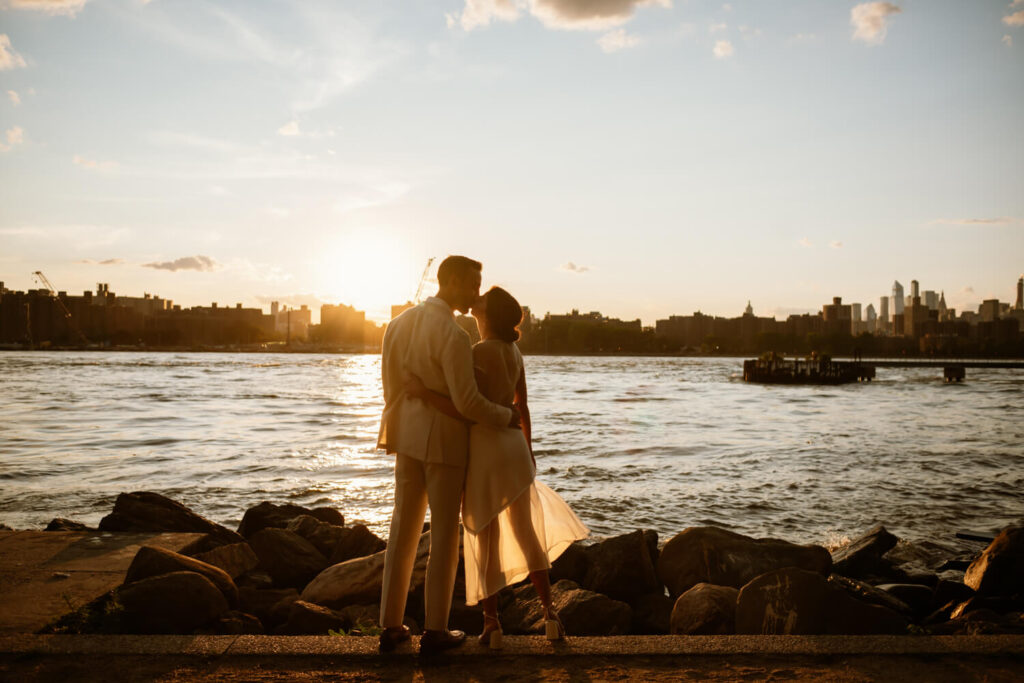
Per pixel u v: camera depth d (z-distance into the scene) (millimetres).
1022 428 29078
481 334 4148
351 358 197625
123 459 19375
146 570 5500
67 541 6727
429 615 3723
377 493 14820
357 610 6020
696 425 30188
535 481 4133
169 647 3744
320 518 9523
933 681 3342
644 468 18219
